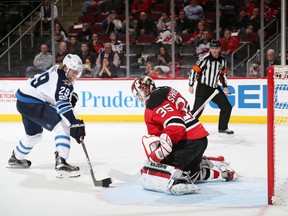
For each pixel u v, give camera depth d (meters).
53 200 5.70
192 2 15.77
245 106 12.42
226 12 15.91
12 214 5.17
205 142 5.86
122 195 5.82
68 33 16.88
